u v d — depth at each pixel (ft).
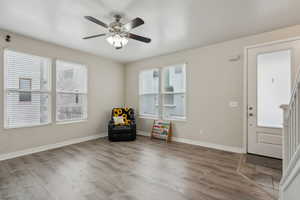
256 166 8.88
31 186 6.88
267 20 8.64
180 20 8.67
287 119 5.77
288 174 5.27
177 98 14.64
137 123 17.42
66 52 13.07
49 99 12.16
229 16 8.25
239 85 11.14
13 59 10.40
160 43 12.07
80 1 6.97
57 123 12.59
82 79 14.55
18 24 9.10
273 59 9.89
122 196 6.21
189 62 13.56
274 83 9.86
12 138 10.27
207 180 7.42
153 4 7.21
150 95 16.63
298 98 4.91
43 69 11.90
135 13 7.97
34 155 10.68
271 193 6.39
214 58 12.22
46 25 9.22
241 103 11.06
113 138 14.30
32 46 11.10
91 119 15.07
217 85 12.10
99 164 9.23
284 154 5.79
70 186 6.90
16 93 10.55
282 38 9.56
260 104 10.34
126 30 8.19
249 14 8.04
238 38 11.11
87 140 14.67
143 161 9.69
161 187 6.84
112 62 17.07
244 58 10.89
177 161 9.68
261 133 10.34
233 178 7.59
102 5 7.28
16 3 7.07
